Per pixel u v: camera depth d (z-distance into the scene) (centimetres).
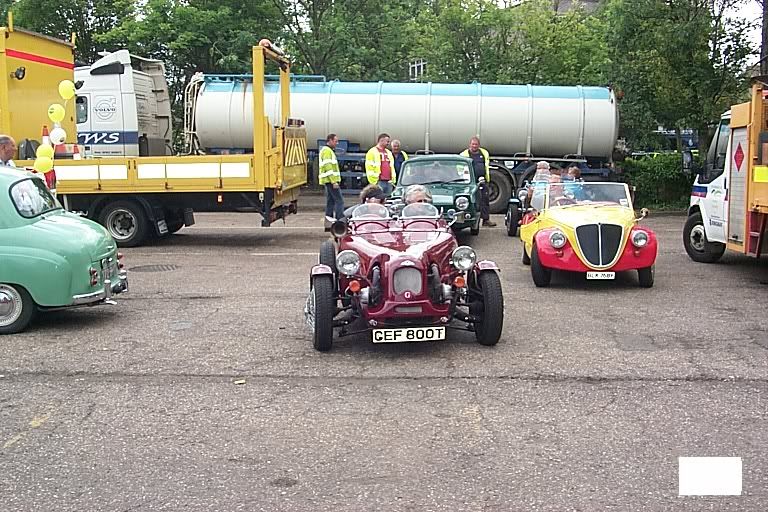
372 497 470
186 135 2359
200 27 2827
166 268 1328
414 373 721
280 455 536
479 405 633
